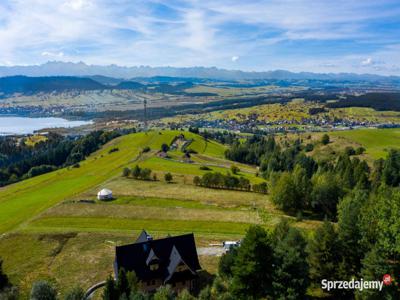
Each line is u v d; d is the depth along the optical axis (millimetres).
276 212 102125
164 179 136625
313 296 49812
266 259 45031
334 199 103250
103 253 72562
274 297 43188
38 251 74000
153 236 81000
